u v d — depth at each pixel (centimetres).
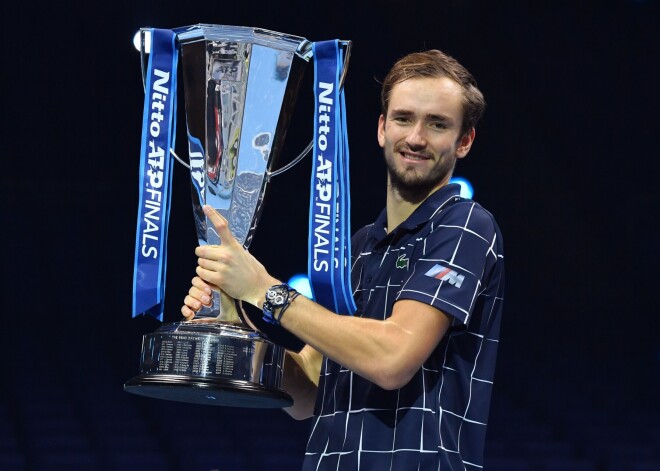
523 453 1495
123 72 2172
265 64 454
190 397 447
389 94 450
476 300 439
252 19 2147
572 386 1864
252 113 450
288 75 454
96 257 2105
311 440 445
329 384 448
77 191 2141
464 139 450
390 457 416
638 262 2212
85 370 1800
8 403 1617
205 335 425
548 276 2184
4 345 1861
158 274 436
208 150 448
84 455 1405
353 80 2198
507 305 2128
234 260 405
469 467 430
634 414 1736
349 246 435
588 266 2203
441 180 446
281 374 445
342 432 429
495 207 2227
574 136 2344
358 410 428
